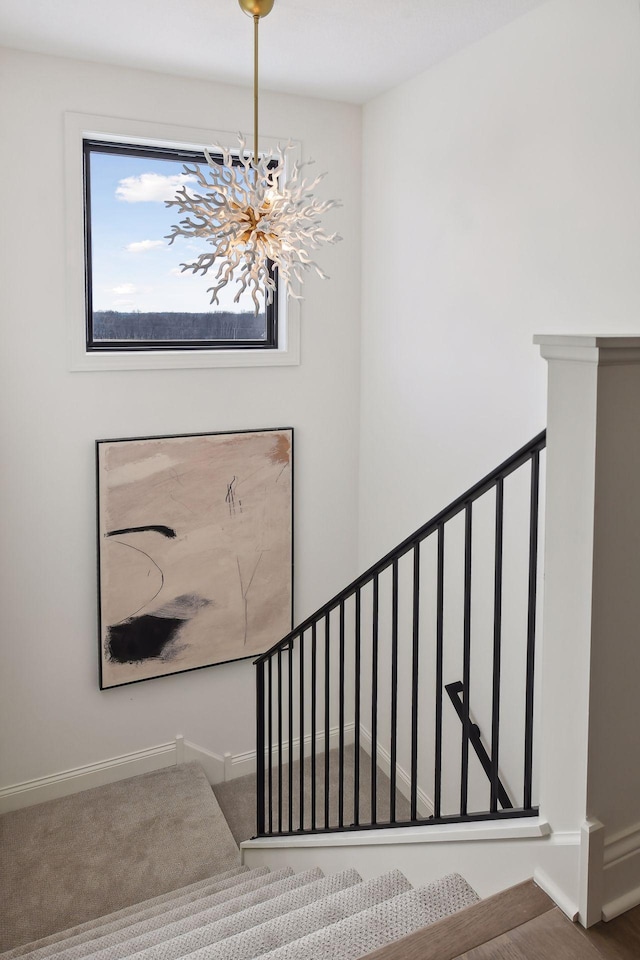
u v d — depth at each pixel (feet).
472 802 12.72
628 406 5.05
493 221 11.38
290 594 15.33
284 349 14.67
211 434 14.12
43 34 11.26
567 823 5.49
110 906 11.65
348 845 8.24
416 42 11.43
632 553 5.23
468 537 6.65
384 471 14.85
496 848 6.12
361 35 11.18
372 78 13.01
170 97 12.98
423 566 13.74
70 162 12.44
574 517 5.17
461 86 11.79
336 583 15.96
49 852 12.71
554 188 10.17
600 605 5.12
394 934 5.82
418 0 9.96
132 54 12.01
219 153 13.80
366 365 15.17
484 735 12.24
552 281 10.35
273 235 8.20
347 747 16.39
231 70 12.69
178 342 14.14
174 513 14.03
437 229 12.67
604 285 9.51
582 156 9.68
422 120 12.80
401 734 14.74
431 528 7.06
